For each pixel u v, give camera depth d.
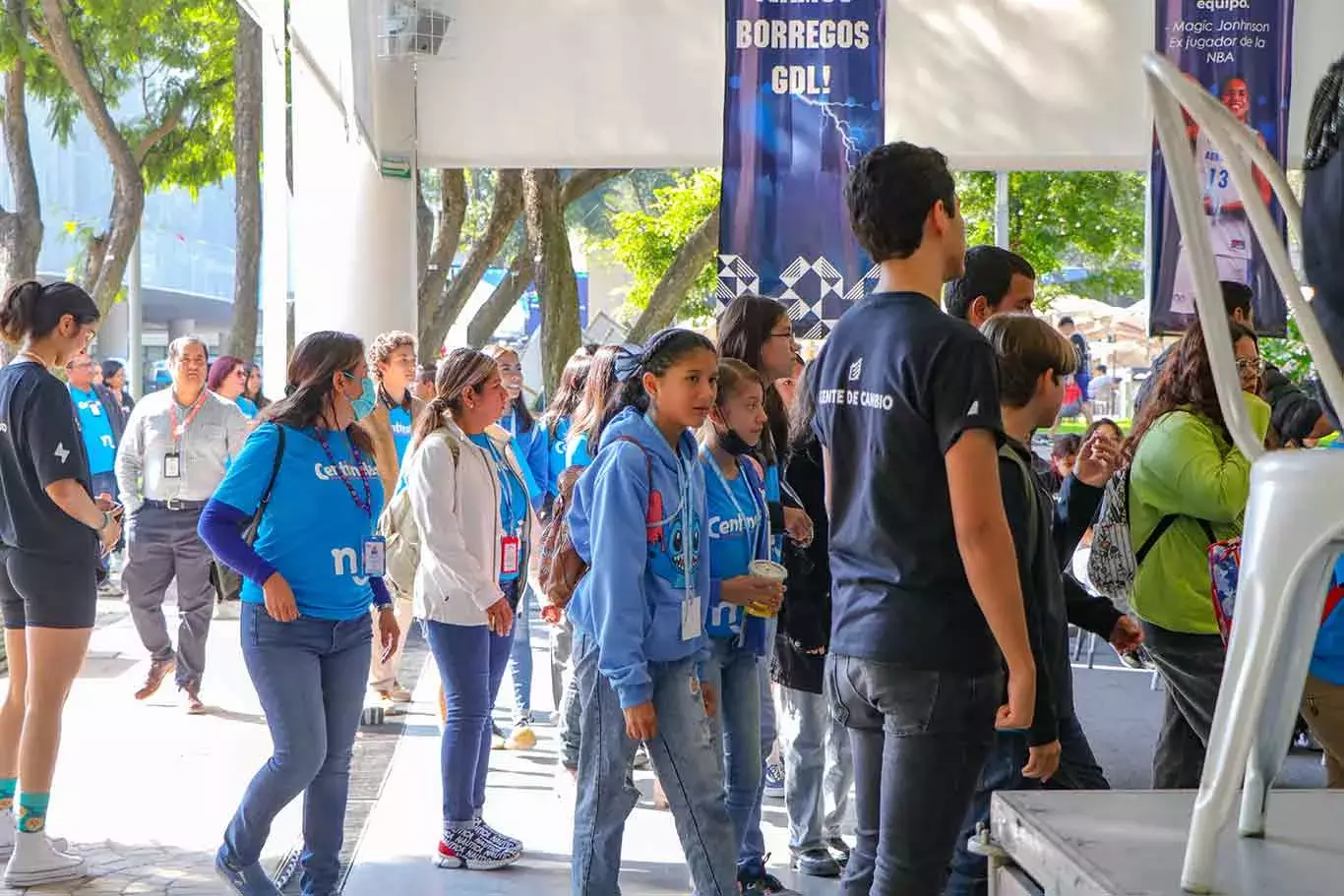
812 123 9.41
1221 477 4.04
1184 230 1.58
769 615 4.30
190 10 19.14
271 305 8.27
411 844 5.62
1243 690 1.54
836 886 5.02
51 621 4.86
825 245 9.41
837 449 2.81
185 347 8.08
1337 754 3.80
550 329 14.95
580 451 5.73
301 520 4.25
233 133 20.09
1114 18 10.14
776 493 4.67
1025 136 10.20
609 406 4.53
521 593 5.61
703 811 3.84
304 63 7.04
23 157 17.27
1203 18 9.66
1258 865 1.66
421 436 5.28
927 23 10.20
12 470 4.81
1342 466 1.48
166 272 34.06
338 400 4.38
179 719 7.84
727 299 9.42
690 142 10.14
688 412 3.84
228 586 5.14
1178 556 4.19
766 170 9.41
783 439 4.99
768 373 4.96
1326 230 1.52
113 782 6.47
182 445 8.00
